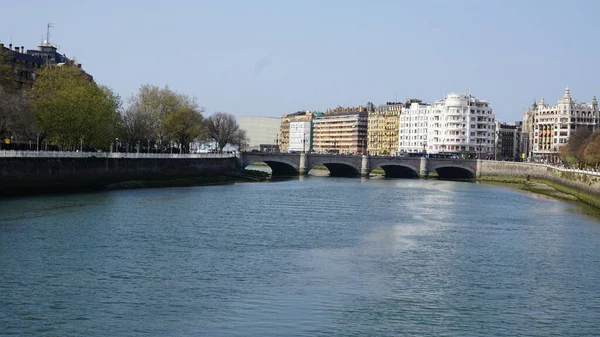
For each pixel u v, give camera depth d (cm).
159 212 12194
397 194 18550
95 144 18562
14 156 14700
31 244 8588
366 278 7356
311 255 8512
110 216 11369
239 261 8012
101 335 5388
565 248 9575
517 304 6556
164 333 5466
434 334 5628
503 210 14762
